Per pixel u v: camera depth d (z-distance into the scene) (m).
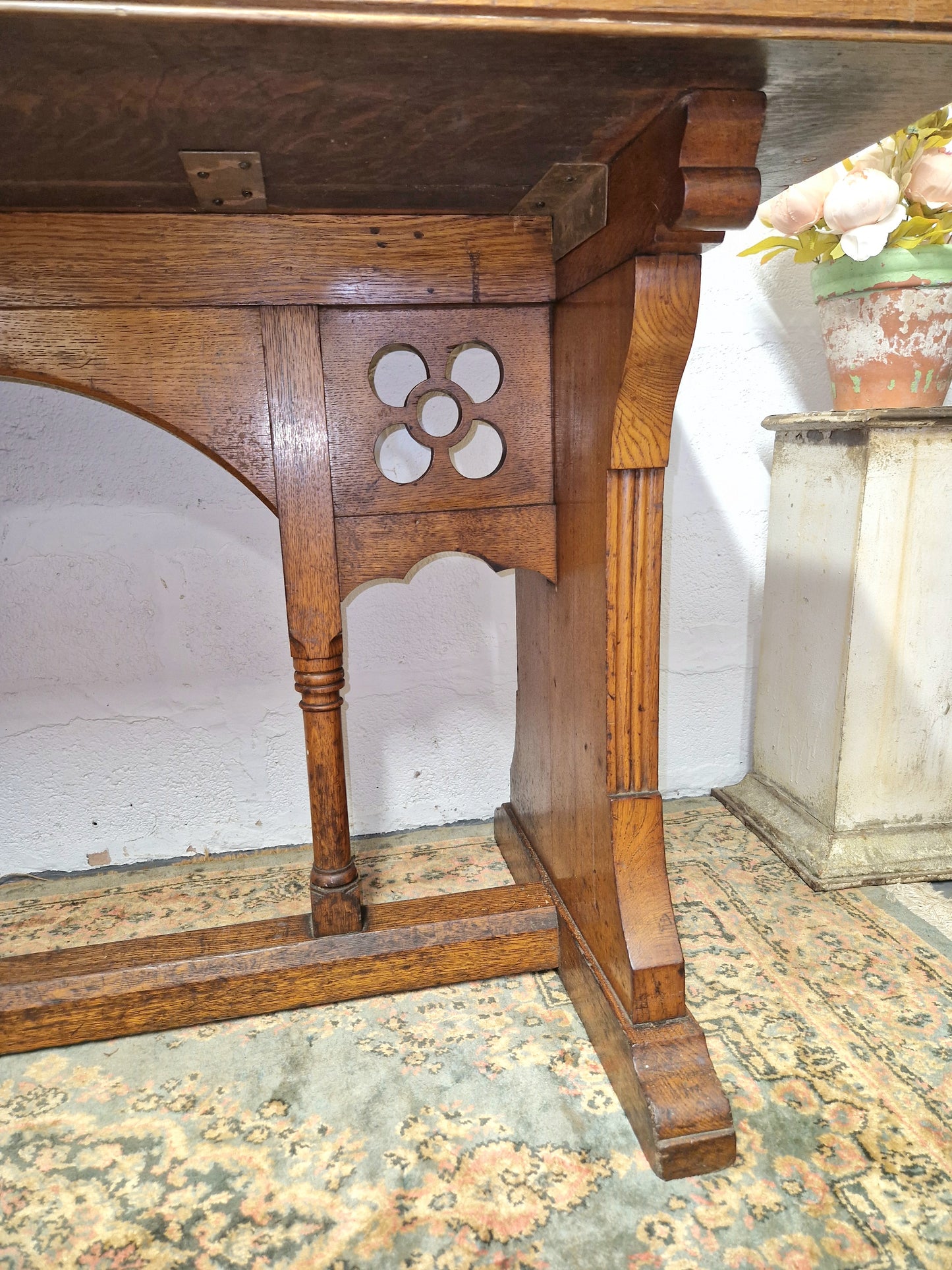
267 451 0.86
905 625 1.18
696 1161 0.73
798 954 1.05
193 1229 0.70
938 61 0.53
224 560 1.25
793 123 0.65
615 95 0.56
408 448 1.27
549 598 1.00
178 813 1.33
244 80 0.51
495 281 0.87
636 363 0.69
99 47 0.46
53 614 1.22
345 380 0.86
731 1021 0.93
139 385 0.82
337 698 0.94
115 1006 0.93
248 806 1.35
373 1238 0.69
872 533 1.14
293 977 0.97
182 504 1.22
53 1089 0.87
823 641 1.24
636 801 0.81
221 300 0.82
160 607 1.25
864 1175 0.73
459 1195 0.72
